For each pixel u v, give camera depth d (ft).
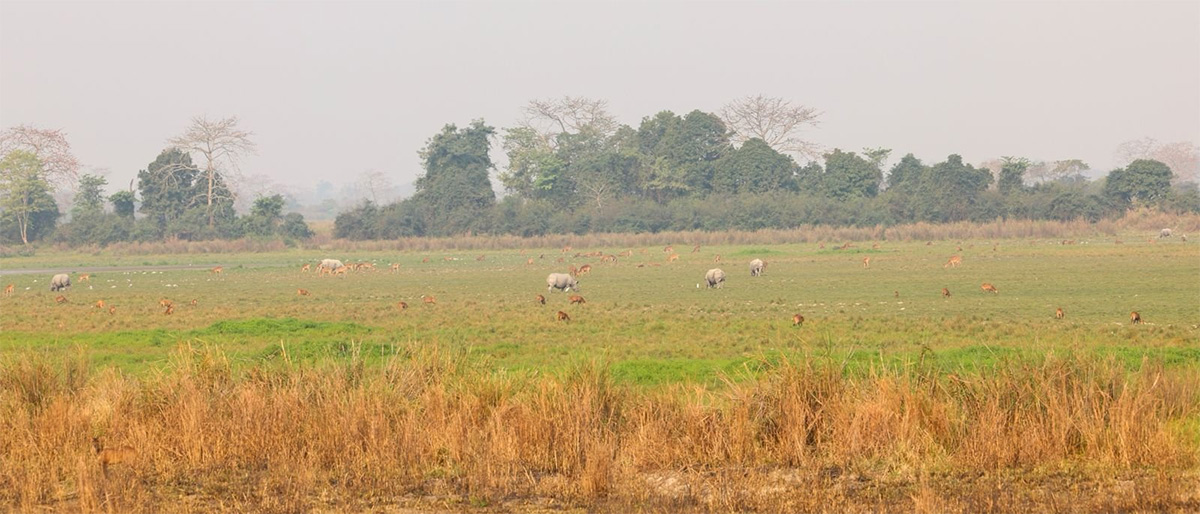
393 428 162.40
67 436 159.43
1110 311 407.23
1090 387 155.43
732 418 158.92
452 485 144.36
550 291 608.60
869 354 265.54
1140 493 126.21
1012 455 145.38
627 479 140.05
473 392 173.68
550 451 153.28
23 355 196.75
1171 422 158.20
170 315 466.70
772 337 330.75
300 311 481.46
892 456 147.02
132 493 137.18
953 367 199.72
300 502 136.36
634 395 174.29
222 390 177.06
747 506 130.93
